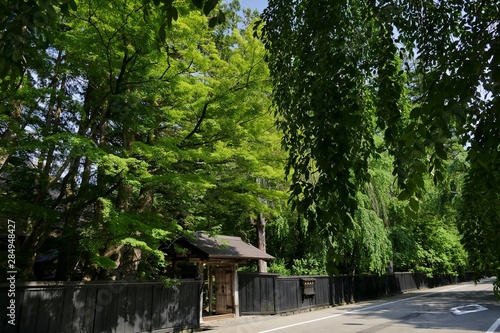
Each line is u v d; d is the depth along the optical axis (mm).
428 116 1759
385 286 23766
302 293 16406
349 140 2676
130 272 10203
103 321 8273
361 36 3141
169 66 7426
